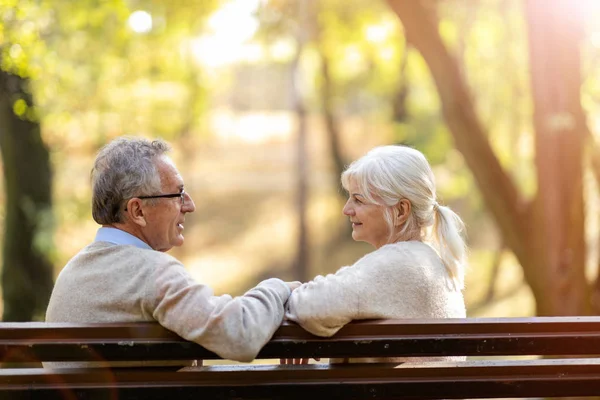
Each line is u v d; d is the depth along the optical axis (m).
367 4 12.30
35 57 7.01
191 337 1.86
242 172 27.06
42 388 1.88
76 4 8.40
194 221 23.52
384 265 2.07
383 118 22.77
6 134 9.59
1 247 10.74
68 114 9.50
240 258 21.45
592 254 8.50
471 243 19.77
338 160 21.48
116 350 1.88
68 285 2.07
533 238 6.21
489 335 1.92
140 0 9.30
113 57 10.60
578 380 1.95
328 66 18.36
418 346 1.92
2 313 10.09
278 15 12.87
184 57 12.63
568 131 5.86
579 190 5.96
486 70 11.95
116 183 2.12
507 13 10.20
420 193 2.23
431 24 6.41
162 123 13.25
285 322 1.95
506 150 12.69
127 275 2.01
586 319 1.93
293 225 23.22
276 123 30.17
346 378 1.95
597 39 7.21
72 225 12.11
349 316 1.93
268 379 1.93
